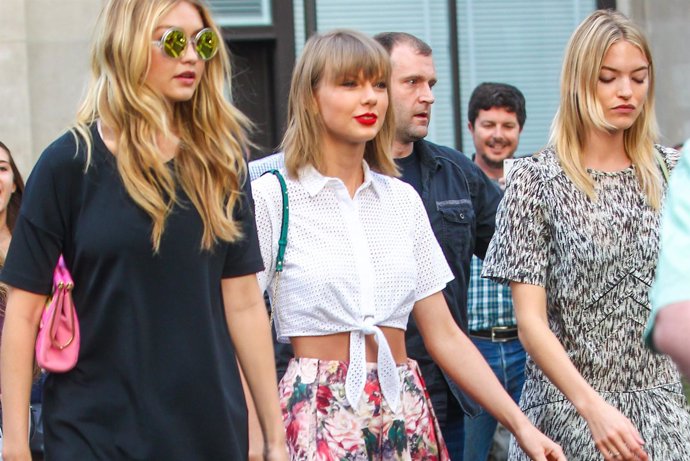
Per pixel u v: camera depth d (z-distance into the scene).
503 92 8.48
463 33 12.28
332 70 4.89
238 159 4.39
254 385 4.49
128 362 4.15
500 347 7.42
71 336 4.16
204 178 4.25
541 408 5.27
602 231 5.14
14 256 4.18
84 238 4.13
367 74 4.93
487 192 6.53
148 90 4.20
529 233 5.21
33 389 5.80
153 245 4.13
